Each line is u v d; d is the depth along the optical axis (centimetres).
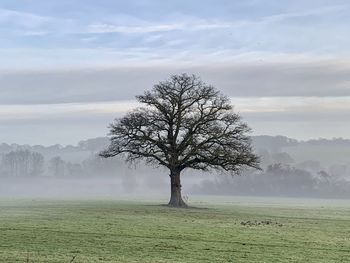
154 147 6475
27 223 3547
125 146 6506
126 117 6481
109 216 4438
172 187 6481
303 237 3022
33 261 1977
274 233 3219
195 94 6456
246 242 2700
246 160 6294
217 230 3312
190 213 5166
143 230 3178
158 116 6425
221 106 6406
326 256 2298
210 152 6269
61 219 3975
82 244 2489
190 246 2494
